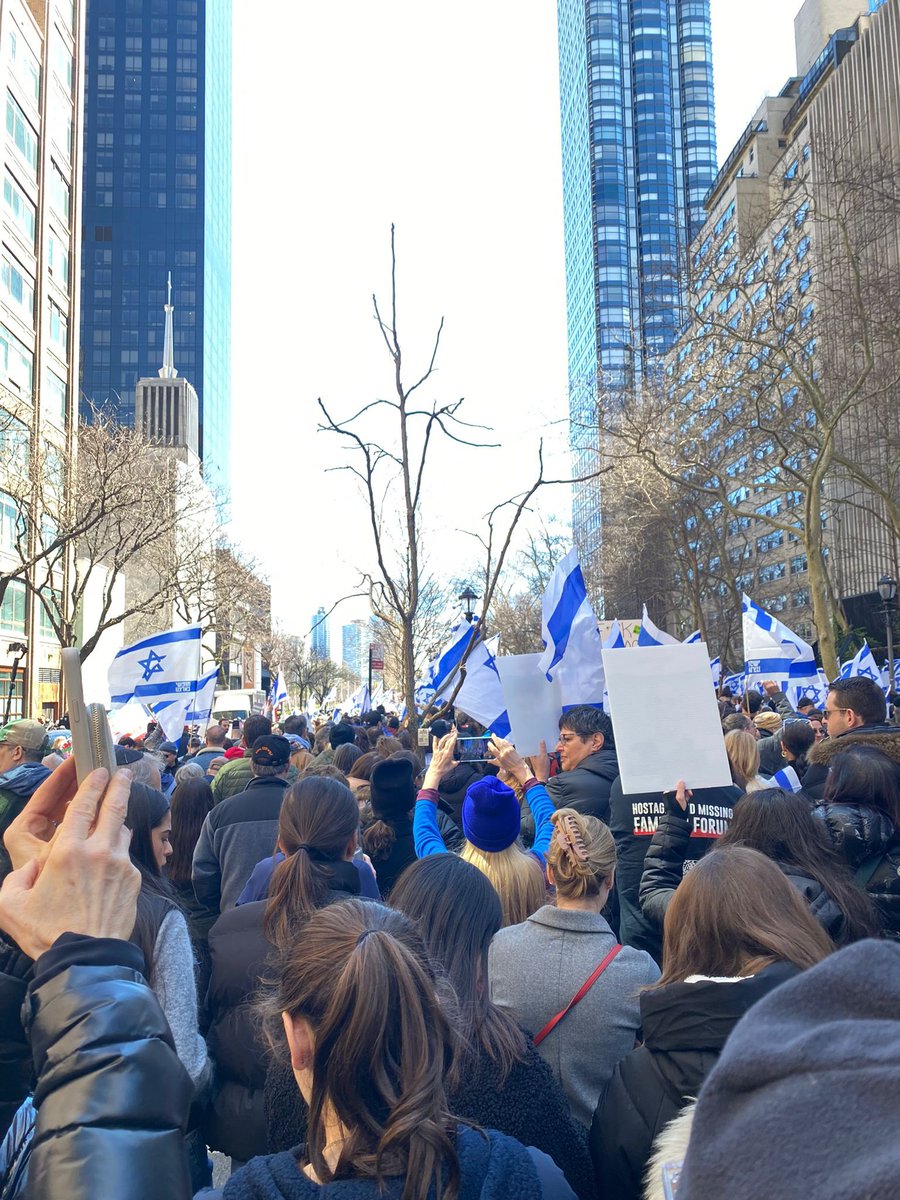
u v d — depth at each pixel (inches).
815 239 1028.5
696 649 176.7
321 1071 65.2
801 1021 30.6
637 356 1221.1
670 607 1961.1
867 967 31.4
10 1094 71.3
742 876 100.4
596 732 222.2
